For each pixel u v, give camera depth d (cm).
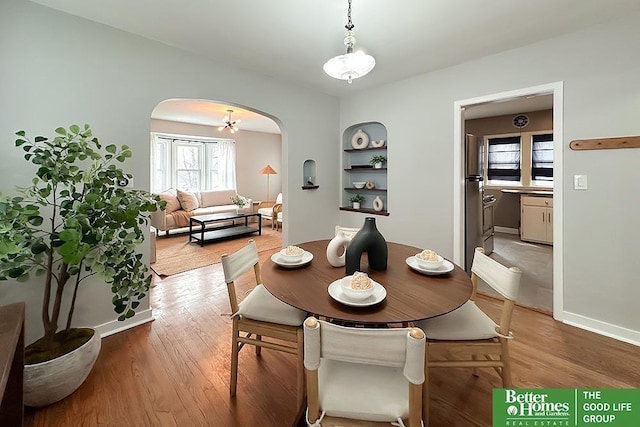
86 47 216
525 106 527
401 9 203
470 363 146
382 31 234
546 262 413
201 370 190
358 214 418
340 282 141
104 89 225
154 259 409
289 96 361
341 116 426
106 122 227
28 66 194
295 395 170
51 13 201
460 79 303
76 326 218
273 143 829
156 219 563
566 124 241
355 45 257
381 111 376
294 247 194
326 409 104
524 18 215
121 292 181
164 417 153
